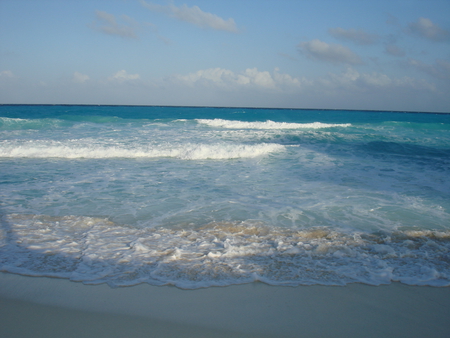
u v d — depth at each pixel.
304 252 3.88
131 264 3.48
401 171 8.93
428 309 2.85
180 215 5.20
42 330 2.47
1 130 16.55
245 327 2.56
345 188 7.05
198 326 2.56
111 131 16.83
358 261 3.69
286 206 5.73
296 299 2.94
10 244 3.94
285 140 15.05
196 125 21.80
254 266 3.50
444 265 3.65
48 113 33.03
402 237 4.44
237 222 4.89
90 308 2.74
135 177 7.87
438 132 20.48
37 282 3.10
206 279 3.21
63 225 4.67
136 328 2.52
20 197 6.04
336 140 15.28
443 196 6.51
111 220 4.93
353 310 2.81
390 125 25.86
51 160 9.88
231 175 8.22
